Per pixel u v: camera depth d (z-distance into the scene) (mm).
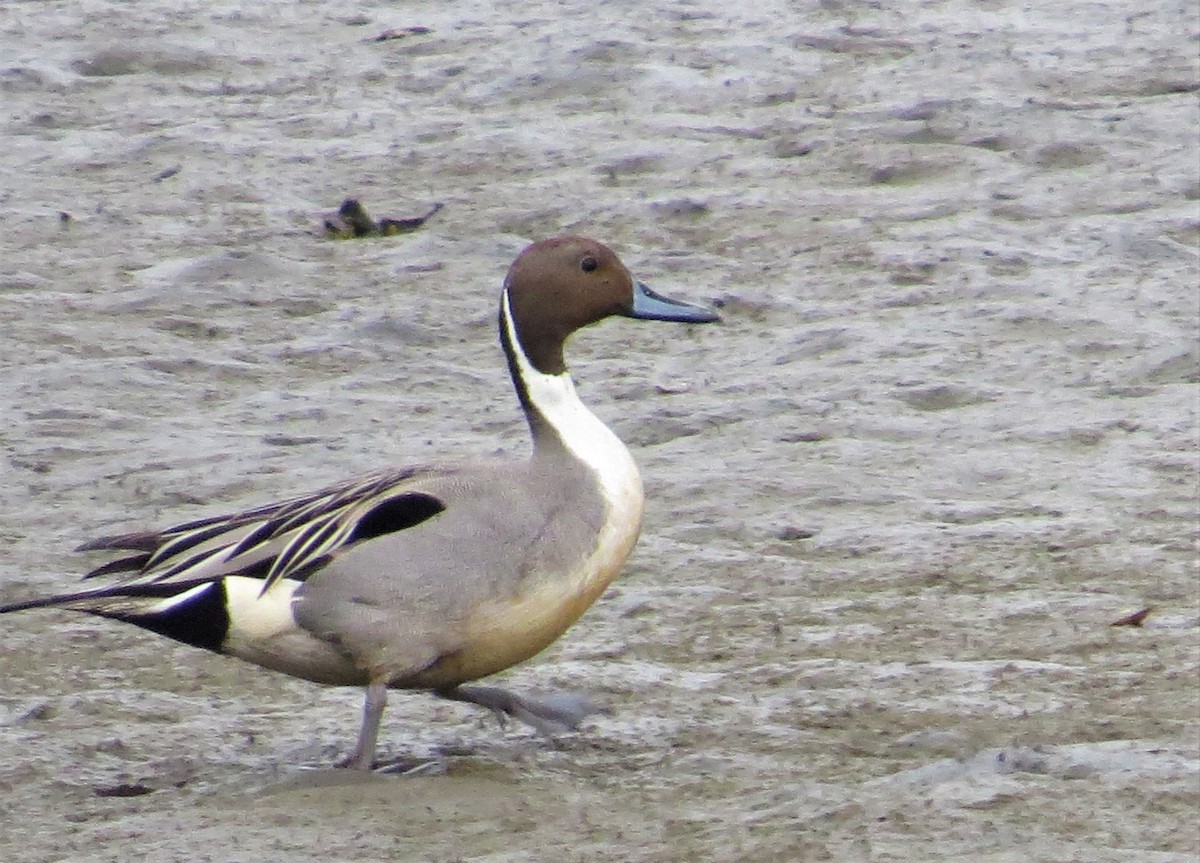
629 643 10727
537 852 7695
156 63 24812
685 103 22656
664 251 18516
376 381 15484
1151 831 7695
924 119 21562
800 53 24141
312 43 25641
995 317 16297
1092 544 12070
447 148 21516
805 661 10359
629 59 23844
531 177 20609
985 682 9953
